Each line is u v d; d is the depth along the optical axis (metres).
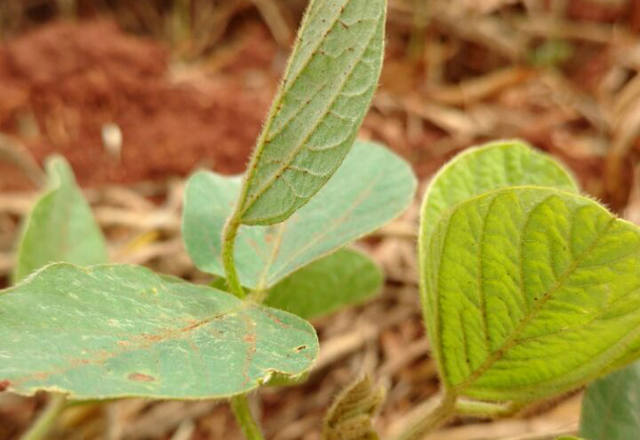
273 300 0.35
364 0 0.26
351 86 0.26
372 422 0.30
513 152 0.31
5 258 0.55
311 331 0.27
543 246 0.27
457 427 0.46
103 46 0.70
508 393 0.29
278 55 0.79
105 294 0.26
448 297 0.28
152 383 0.24
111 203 0.61
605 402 0.31
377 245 0.57
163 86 0.69
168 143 0.65
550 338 0.28
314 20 0.26
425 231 0.30
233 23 0.83
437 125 0.71
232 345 0.26
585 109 0.73
